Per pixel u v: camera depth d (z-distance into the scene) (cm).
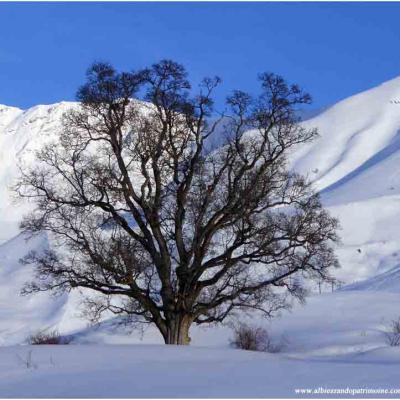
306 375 1906
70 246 3631
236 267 3803
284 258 3659
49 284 3738
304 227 3609
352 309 5228
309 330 4428
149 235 3572
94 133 3694
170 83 3603
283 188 3697
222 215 3809
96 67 3588
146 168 3756
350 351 3766
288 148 3794
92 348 2489
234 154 3631
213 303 3597
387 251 16500
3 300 10356
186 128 3647
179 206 3600
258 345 3925
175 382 1789
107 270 3512
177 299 3556
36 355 2314
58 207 3566
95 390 1672
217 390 1650
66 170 3669
